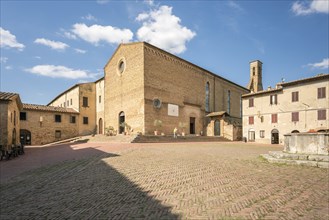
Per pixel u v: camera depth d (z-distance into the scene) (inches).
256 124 1454.2
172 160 542.6
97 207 256.7
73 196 304.2
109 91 1636.3
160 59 1441.9
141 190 308.0
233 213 223.5
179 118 1517.0
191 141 1300.4
